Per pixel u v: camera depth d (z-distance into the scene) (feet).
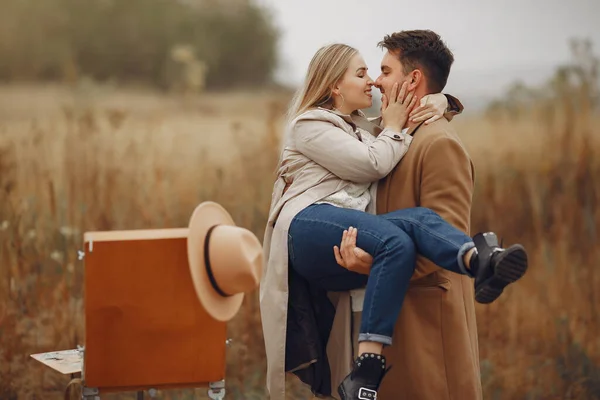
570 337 20.36
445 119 14.26
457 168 13.48
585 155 27.04
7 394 17.29
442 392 13.35
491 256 11.78
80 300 20.61
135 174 26.25
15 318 19.34
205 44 78.95
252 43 81.10
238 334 20.17
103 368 11.74
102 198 24.20
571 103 30.27
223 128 40.29
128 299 11.66
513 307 22.21
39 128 28.14
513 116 32.81
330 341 14.16
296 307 14.05
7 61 74.79
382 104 14.38
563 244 24.50
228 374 18.75
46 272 21.38
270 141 28.07
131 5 78.23
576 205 26.14
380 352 12.51
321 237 13.21
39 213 22.65
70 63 40.19
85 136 26.21
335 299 14.26
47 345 18.98
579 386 18.45
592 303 21.97
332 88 14.40
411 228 12.68
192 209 24.98
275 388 13.91
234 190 26.12
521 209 26.37
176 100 60.64
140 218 24.00
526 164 29.17
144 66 77.15
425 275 13.23
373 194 13.99
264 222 24.43
